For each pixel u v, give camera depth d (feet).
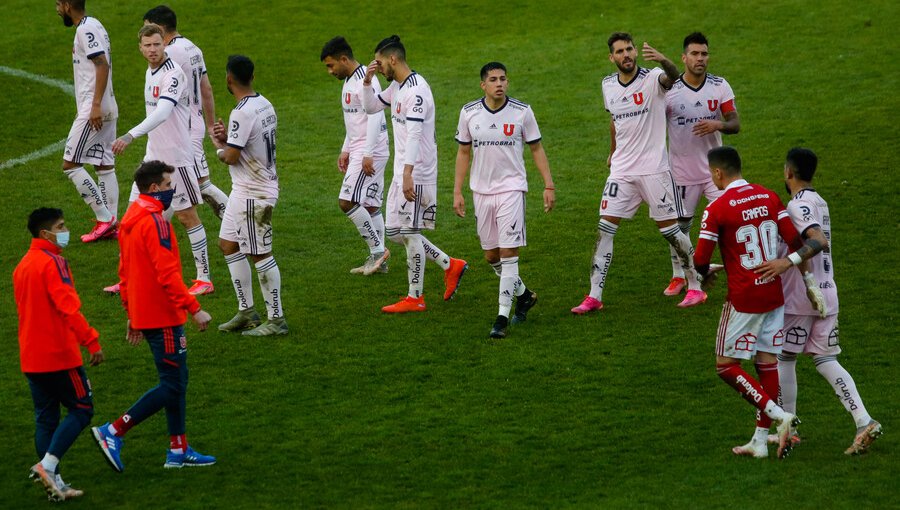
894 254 129.08
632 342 109.60
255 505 79.41
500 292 112.27
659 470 83.51
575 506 77.77
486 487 81.51
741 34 219.61
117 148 116.67
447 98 199.52
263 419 94.63
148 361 107.34
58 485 80.48
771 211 84.38
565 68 210.38
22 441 90.84
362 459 86.84
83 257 137.80
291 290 127.44
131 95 205.46
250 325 115.14
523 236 111.75
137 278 83.61
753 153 167.22
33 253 80.18
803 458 84.48
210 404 97.96
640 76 115.34
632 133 116.26
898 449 85.25
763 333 84.99
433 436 90.68
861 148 164.45
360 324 116.37
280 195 161.58
